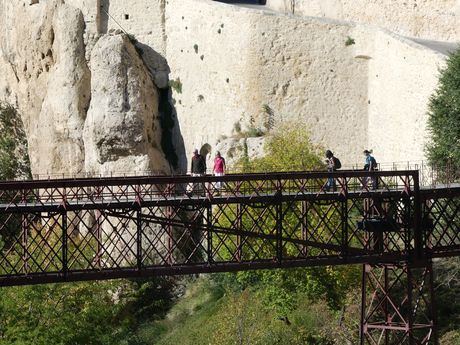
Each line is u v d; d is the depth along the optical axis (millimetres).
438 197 53938
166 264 50031
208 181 50219
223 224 63562
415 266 53531
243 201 50938
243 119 78875
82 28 87312
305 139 73250
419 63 70062
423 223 53750
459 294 62188
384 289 54906
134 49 85125
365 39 76125
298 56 77688
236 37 79438
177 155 84812
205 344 68375
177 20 84375
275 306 66938
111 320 67062
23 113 93375
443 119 64250
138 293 76188
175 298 78062
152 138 84250
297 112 77625
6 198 53688
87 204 48906
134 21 86250
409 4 76312
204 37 81938
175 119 84812
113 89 83125
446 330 59938
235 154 77375
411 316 53500
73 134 86875
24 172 96375
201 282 78250
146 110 83688
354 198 52656
